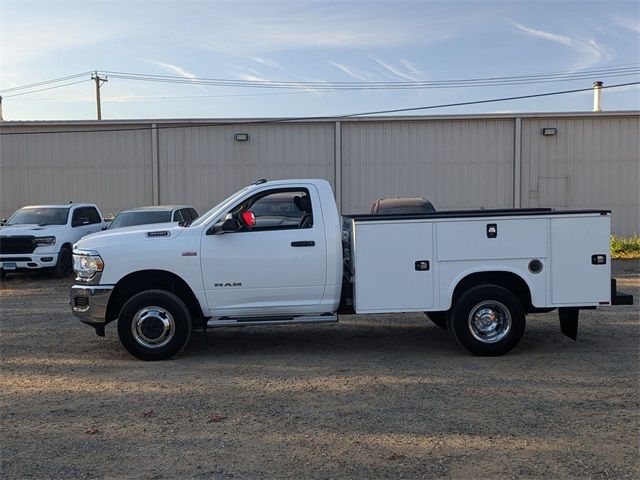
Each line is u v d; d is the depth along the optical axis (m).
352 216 7.88
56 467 4.32
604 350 7.64
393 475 4.13
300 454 4.50
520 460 4.35
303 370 6.82
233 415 5.35
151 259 7.23
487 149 21.91
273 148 22.05
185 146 22.09
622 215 22.05
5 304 11.68
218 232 7.26
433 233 7.27
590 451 4.50
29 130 22.22
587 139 21.94
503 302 7.23
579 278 7.32
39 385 6.33
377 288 7.29
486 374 6.58
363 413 5.36
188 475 4.17
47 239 15.22
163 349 7.23
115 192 22.25
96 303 7.23
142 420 5.25
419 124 21.89
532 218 7.28
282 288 7.35
